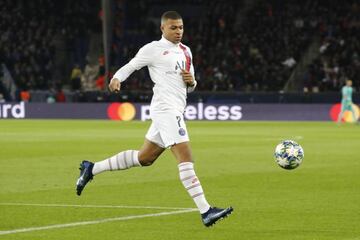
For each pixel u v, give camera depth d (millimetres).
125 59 170000
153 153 35688
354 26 166625
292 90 161500
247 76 163125
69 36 179875
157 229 33875
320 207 40469
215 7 181375
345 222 35719
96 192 46281
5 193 45969
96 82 170750
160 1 189250
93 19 182875
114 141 91688
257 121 146000
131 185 49688
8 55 172750
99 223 35375
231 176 55281
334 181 52125
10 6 182500
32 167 61531
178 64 34719
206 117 150375
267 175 55875
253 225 34938
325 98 147250
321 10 173250
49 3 183125
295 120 146250
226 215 32562
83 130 115188
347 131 112625
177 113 34438
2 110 160250
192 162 33875
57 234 32562
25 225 34812
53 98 160000
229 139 95250
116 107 153750
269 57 166000
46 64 172375
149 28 180375
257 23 174125
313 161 66875
